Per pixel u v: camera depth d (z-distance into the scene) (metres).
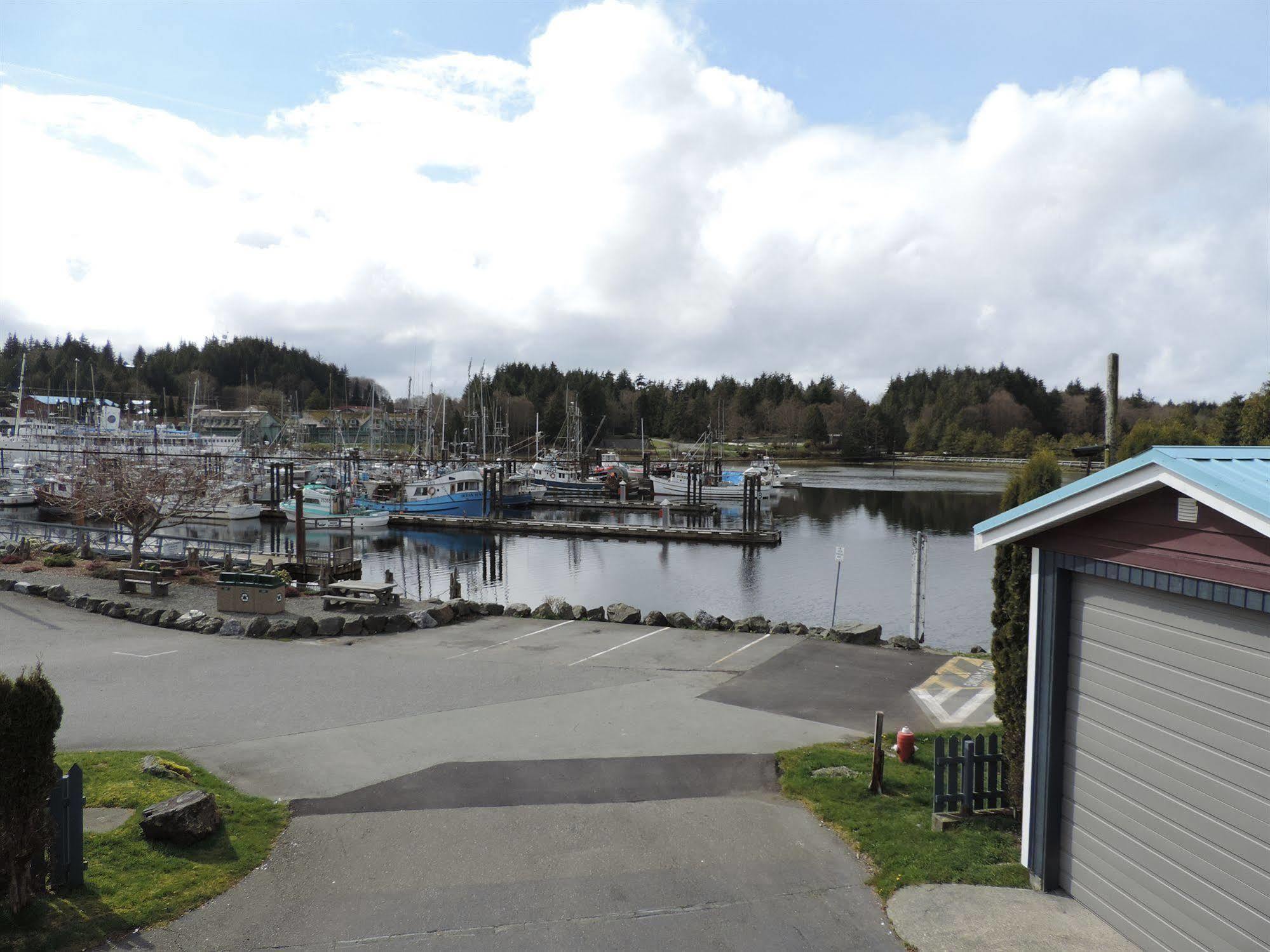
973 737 11.40
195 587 22.64
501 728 11.82
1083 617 6.88
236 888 7.33
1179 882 5.88
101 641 16.86
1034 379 173.62
